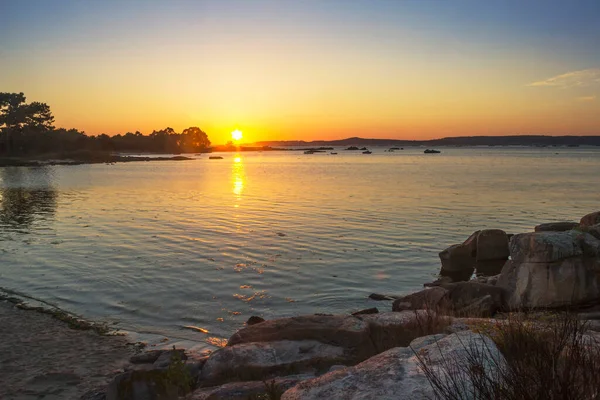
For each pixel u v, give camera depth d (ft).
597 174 228.22
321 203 122.31
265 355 24.04
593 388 10.59
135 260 60.54
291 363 23.17
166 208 115.44
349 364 22.99
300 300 44.73
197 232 80.59
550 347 14.06
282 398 14.83
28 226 90.17
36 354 32.12
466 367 12.69
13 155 485.15
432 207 111.65
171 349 31.91
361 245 69.36
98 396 25.27
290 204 120.98
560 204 115.24
